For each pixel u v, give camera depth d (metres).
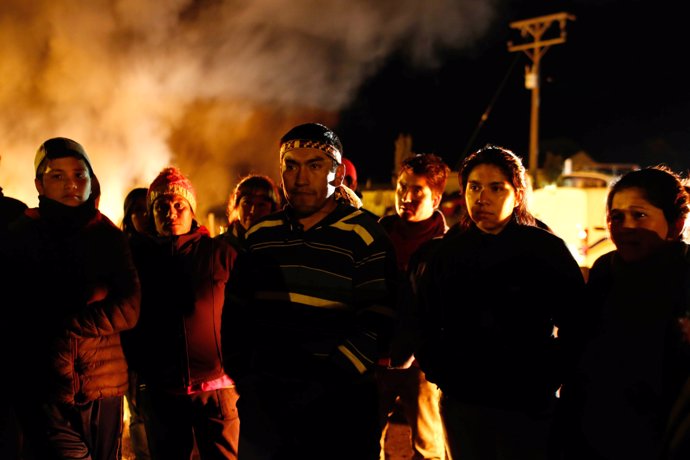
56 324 2.61
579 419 2.12
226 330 2.37
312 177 2.21
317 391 2.16
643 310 2.00
